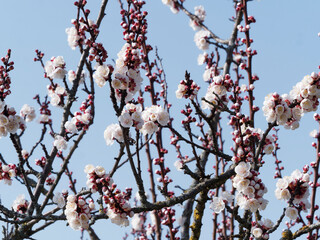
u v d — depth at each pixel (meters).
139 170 4.43
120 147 5.09
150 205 4.42
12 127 5.00
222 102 4.66
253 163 4.79
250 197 4.39
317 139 6.19
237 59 7.46
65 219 4.48
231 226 7.00
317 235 5.85
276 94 4.34
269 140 4.98
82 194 5.20
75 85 6.18
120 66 4.16
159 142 6.44
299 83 4.48
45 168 6.05
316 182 6.01
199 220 5.27
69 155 5.92
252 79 5.85
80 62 6.19
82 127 5.88
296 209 4.51
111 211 4.20
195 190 4.74
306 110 4.44
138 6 6.43
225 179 4.86
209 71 6.88
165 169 6.24
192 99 4.52
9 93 5.17
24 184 5.63
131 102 4.47
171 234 6.03
